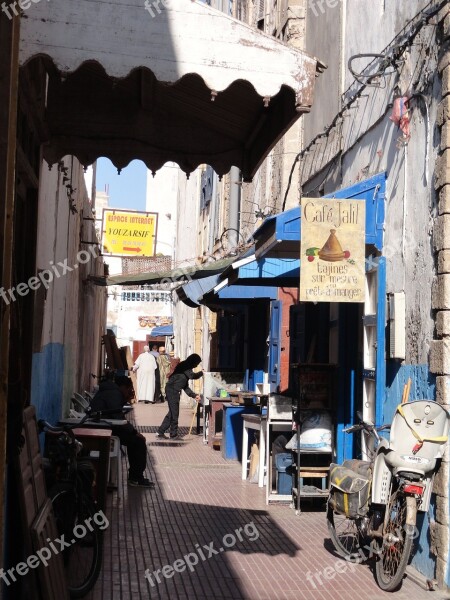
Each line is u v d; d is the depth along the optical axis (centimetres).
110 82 779
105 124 799
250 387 1858
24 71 582
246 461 1380
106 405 1239
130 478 1270
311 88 564
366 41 1109
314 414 1105
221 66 555
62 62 532
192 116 793
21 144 659
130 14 541
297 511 1084
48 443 739
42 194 968
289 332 1448
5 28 443
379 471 773
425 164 834
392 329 897
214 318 2622
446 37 780
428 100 828
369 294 979
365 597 728
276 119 671
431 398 790
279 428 1179
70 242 1598
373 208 970
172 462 1553
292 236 933
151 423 2394
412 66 880
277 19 1748
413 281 855
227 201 2536
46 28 530
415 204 859
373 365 952
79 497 721
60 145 800
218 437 1781
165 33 547
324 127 1352
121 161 809
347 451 1104
